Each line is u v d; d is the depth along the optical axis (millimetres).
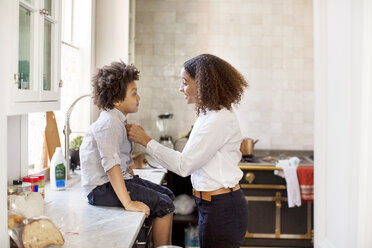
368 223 1397
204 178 1982
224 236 1984
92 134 2008
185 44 4285
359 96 1396
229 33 4285
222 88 1958
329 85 1749
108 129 1918
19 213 1498
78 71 3062
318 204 1864
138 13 4281
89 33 3049
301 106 4316
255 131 4332
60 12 1925
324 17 1796
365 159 1391
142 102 4320
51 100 1826
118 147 1954
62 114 2838
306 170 3717
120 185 1907
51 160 2348
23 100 1507
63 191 2314
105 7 3256
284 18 4273
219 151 1987
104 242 1521
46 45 1780
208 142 1913
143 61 4297
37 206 1631
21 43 1511
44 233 1421
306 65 4297
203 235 2025
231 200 1976
